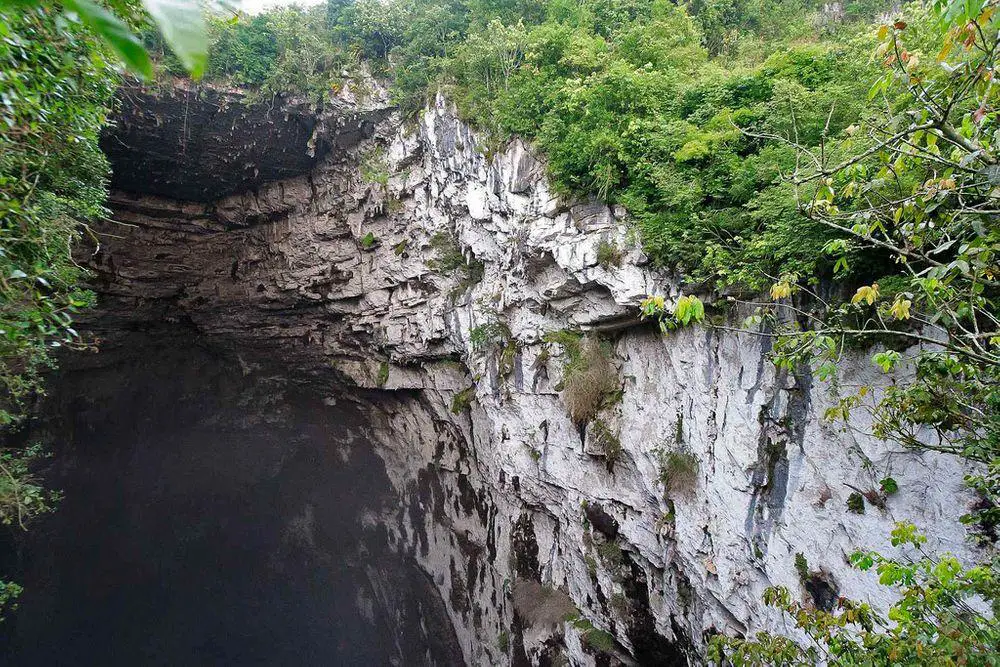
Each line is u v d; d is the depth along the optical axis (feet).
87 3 2.32
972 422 13.92
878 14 41.01
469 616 53.36
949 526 19.77
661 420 33.99
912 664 10.27
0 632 61.00
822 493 24.44
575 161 36.01
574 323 39.60
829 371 15.08
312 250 65.26
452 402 54.85
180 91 50.39
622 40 37.91
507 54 43.65
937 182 11.46
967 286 13.88
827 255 22.85
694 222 29.12
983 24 8.82
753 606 27.73
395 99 52.08
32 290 15.65
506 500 48.88
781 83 26.78
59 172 22.66
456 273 51.67
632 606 37.06
